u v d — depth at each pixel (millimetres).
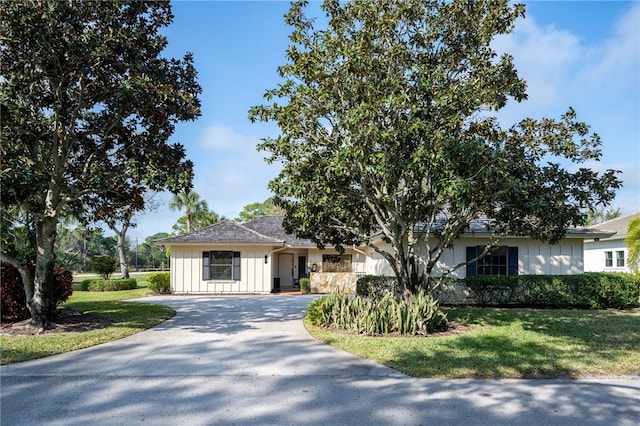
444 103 7383
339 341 7820
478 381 5465
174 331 9156
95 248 41625
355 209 11055
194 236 19984
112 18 9164
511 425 4066
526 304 13000
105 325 9641
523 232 9312
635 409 4480
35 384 5379
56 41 8078
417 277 10289
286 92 9109
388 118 8039
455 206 9273
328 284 20531
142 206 11211
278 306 14016
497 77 8188
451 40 9156
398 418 4242
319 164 8180
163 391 5098
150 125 10289
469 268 13961
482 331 8711
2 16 7449
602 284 12484
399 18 8445
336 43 8422
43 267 9219
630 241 18422
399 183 9555
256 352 7133
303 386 5285
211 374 5832
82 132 9891
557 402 4688
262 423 4121
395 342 7637
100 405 4629
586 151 8328
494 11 8414
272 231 24188
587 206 8211
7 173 7266
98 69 8859
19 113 7980
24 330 8891
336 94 8555
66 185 9656
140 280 30406
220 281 19891
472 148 6930
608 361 6289
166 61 10305
